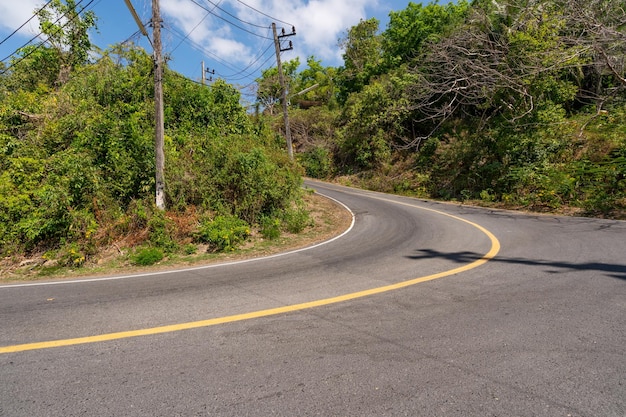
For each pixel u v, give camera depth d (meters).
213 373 3.03
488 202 17.34
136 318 4.38
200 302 4.94
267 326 3.99
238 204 11.68
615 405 2.47
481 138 21.02
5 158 11.63
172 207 10.78
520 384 2.74
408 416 2.40
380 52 38.97
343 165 30.34
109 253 8.97
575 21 14.87
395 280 5.67
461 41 19.66
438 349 3.33
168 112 14.23
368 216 14.17
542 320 3.91
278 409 2.52
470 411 2.44
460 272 5.97
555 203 14.38
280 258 8.05
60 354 3.46
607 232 8.95
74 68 19.41
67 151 11.42
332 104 40.47
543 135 17.69
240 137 14.91
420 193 21.94
